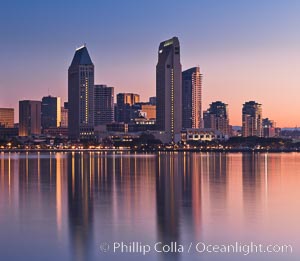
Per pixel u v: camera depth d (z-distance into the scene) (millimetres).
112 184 173500
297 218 101250
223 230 90500
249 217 102562
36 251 77875
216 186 164375
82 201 127438
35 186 167125
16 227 93625
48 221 99250
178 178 198750
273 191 147875
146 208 114875
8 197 136125
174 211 110250
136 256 75375
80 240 83875
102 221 98938
